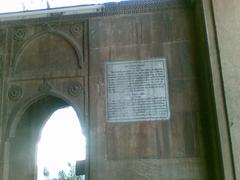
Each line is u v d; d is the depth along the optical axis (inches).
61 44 500.4
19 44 507.2
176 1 492.1
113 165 442.9
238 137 397.7
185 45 477.7
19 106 484.1
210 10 449.1
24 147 564.4
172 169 435.8
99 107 466.0
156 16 492.4
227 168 391.2
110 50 486.0
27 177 558.6
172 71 470.0
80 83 480.1
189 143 442.9
